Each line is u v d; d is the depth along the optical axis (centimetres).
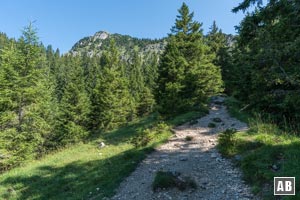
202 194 828
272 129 1345
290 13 891
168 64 2633
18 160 2105
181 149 1412
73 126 3170
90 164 1515
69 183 1227
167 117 2522
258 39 939
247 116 2031
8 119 2200
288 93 976
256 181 832
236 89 2347
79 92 3475
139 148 1561
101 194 945
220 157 1157
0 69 2286
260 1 1008
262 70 940
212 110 2736
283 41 915
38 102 2398
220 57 4394
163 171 1010
